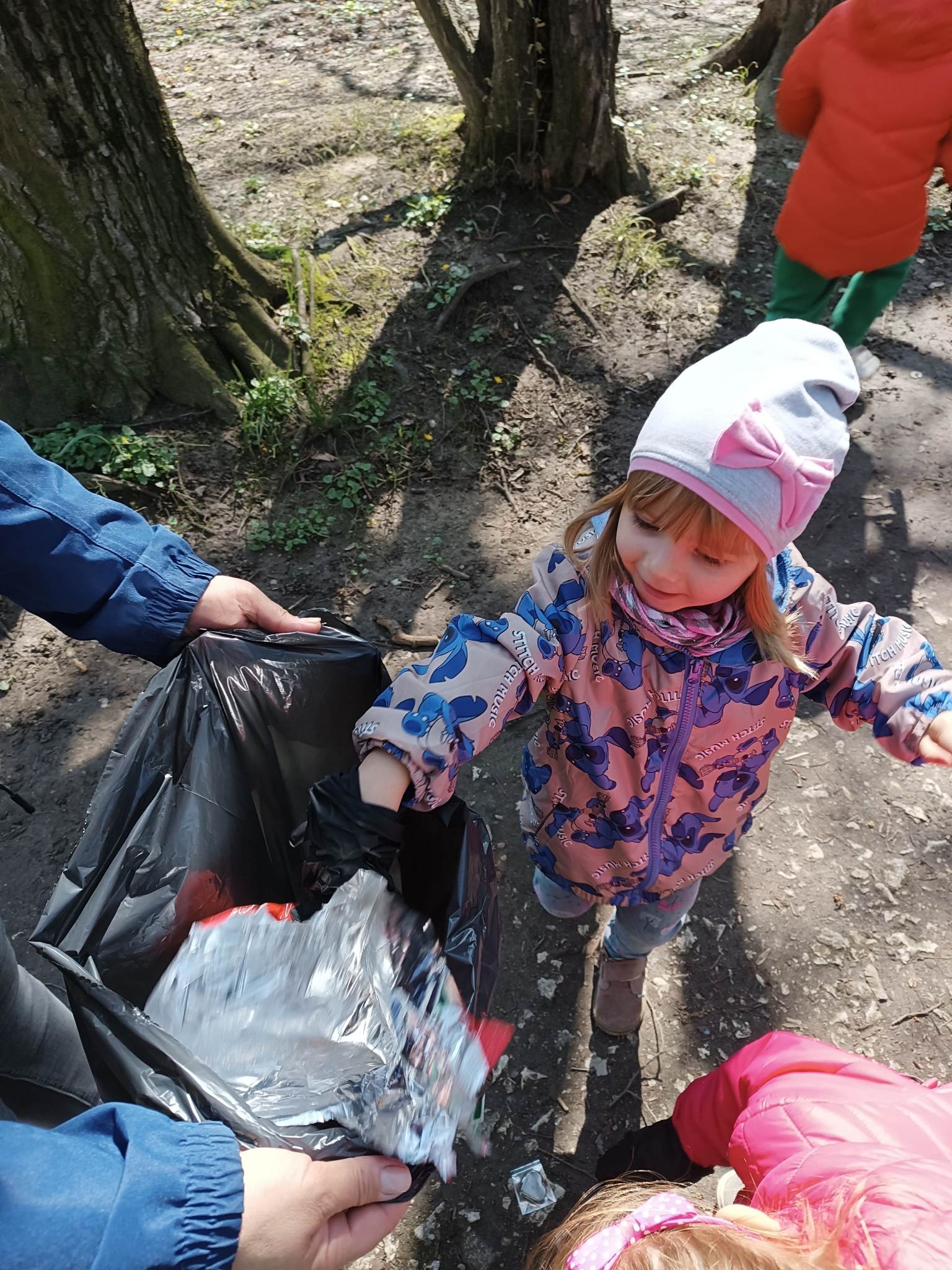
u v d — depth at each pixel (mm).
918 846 2184
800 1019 1923
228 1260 627
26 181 2584
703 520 1057
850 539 2834
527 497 2906
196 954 1063
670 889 1524
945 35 2152
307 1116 869
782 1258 707
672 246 3758
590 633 1204
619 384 3229
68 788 2217
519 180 3791
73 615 1165
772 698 1284
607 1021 1866
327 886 1063
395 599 2633
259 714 1244
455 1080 978
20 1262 551
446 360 3246
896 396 3281
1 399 2869
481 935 1084
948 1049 1883
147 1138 632
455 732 1103
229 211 3861
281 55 5219
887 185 2385
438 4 3490
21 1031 1226
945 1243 742
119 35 2537
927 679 1265
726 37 5305
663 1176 1499
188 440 2920
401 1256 1630
